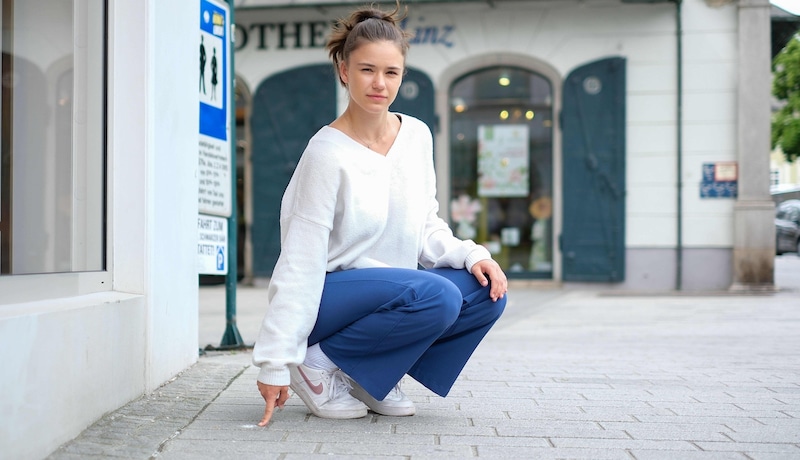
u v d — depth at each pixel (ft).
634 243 43.55
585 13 43.62
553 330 25.98
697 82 43.01
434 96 44.62
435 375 10.84
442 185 45.16
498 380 15.02
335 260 10.46
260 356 10.05
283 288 10.04
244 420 10.82
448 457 9.11
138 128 12.14
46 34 11.42
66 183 11.58
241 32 45.57
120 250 12.23
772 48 47.21
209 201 17.89
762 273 42.11
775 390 14.01
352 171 10.13
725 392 13.78
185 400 12.03
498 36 44.29
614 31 43.47
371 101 10.05
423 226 10.83
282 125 45.32
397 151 10.51
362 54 10.00
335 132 10.28
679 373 16.12
